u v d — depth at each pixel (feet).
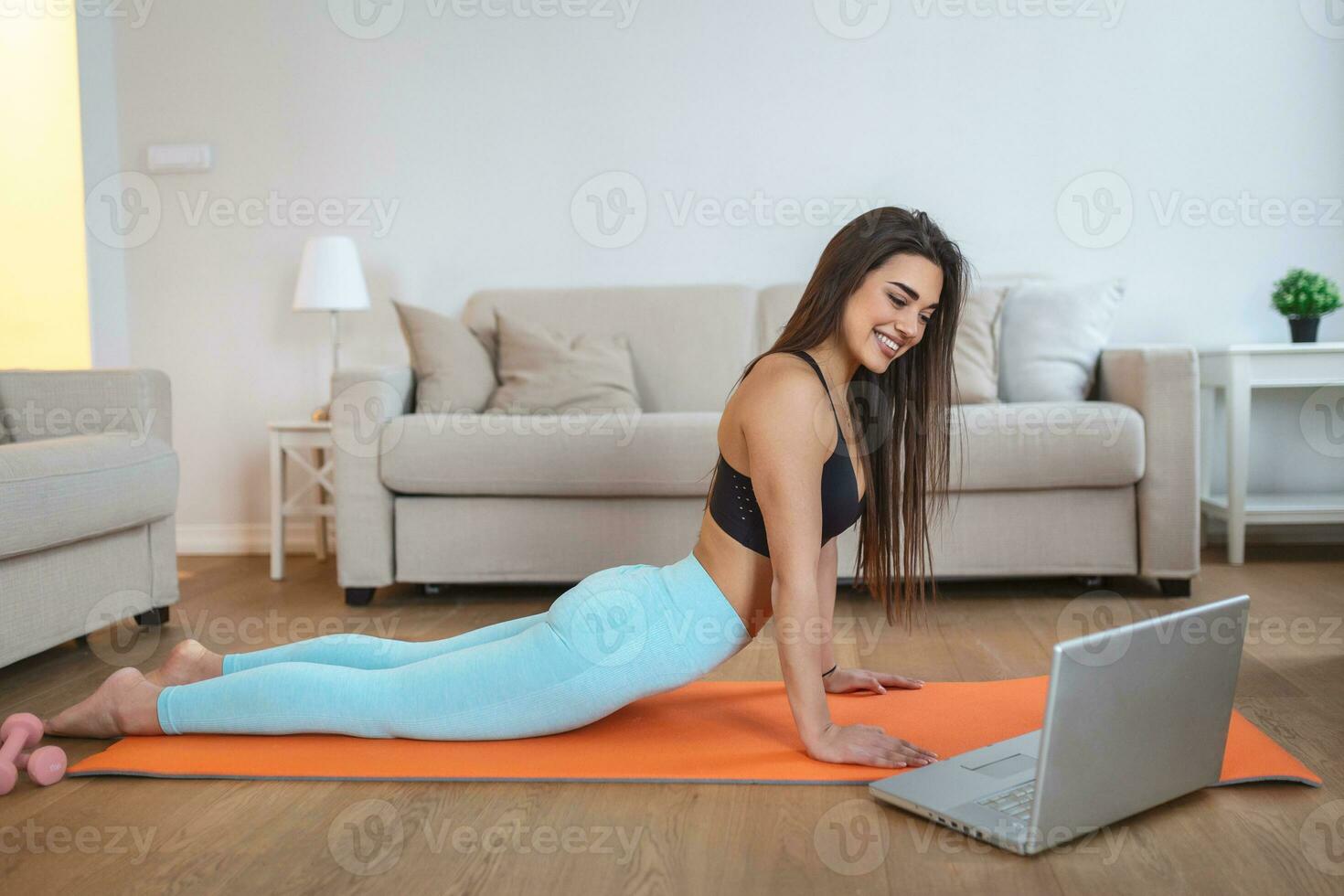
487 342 12.18
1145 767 4.75
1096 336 11.41
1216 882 4.24
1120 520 9.90
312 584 11.44
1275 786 5.22
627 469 9.87
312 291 12.17
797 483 5.37
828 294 5.56
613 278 13.07
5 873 4.52
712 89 12.84
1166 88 12.45
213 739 6.08
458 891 4.30
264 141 13.28
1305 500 11.78
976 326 11.18
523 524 10.18
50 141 14.46
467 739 5.95
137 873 4.50
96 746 6.16
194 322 13.48
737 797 5.19
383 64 13.12
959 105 12.62
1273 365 11.14
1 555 7.26
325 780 5.52
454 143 13.11
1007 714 6.23
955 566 9.93
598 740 5.97
